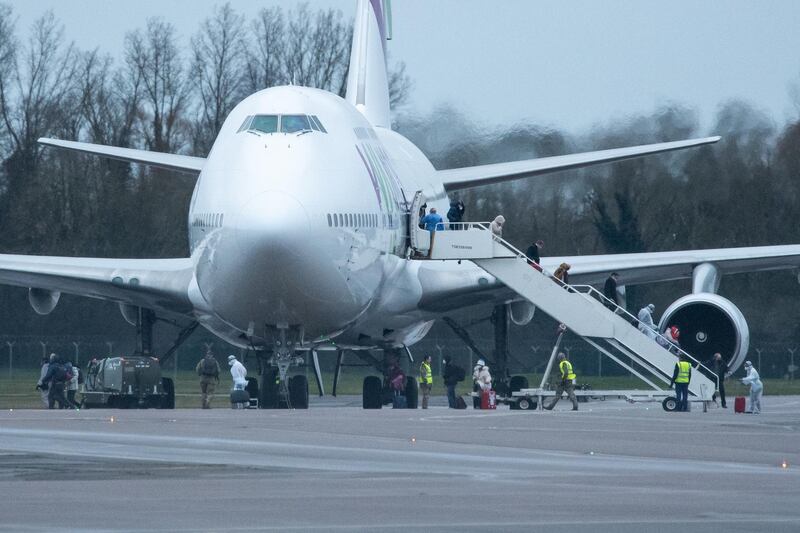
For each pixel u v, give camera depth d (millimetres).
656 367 104000
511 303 119688
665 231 182875
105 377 114438
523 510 40375
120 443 62188
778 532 36281
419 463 54438
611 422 83188
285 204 93688
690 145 117250
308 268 94250
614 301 114250
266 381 106062
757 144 182875
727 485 47406
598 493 44719
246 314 98125
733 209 181125
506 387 120312
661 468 53594
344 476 49312
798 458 58969
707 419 87938
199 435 67500
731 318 109375
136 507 40469
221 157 98938
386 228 103562
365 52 141500
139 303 112750
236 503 41500
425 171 124750
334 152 99312
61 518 38094
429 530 36156
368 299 103062
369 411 96188
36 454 56406
